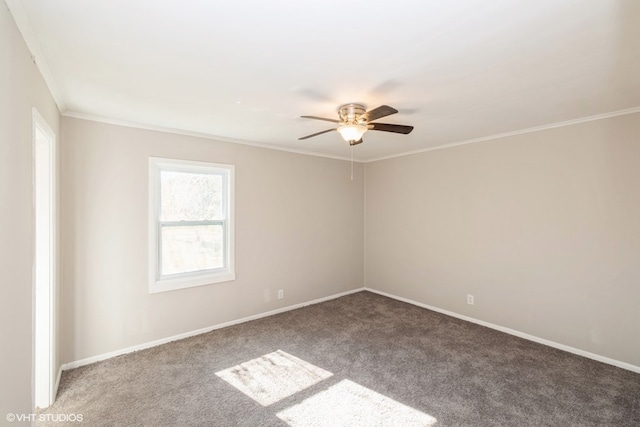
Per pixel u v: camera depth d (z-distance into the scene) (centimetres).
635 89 225
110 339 296
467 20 143
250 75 202
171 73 199
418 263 450
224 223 379
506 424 203
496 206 362
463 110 271
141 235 314
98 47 167
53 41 161
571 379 255
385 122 305
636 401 225
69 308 276
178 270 344
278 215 423
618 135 276
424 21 144
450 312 411
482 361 286
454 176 404
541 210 325
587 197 294
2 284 127
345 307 444
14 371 142
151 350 309
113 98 242
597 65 189
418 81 211
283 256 429
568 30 152
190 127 325
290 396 234
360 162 527
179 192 345
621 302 275
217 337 341
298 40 161
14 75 141
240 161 386
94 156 288
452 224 407
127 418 209
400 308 439
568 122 304
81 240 282
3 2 127
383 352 305
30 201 167
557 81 212
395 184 482
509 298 352
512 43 164
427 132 348
